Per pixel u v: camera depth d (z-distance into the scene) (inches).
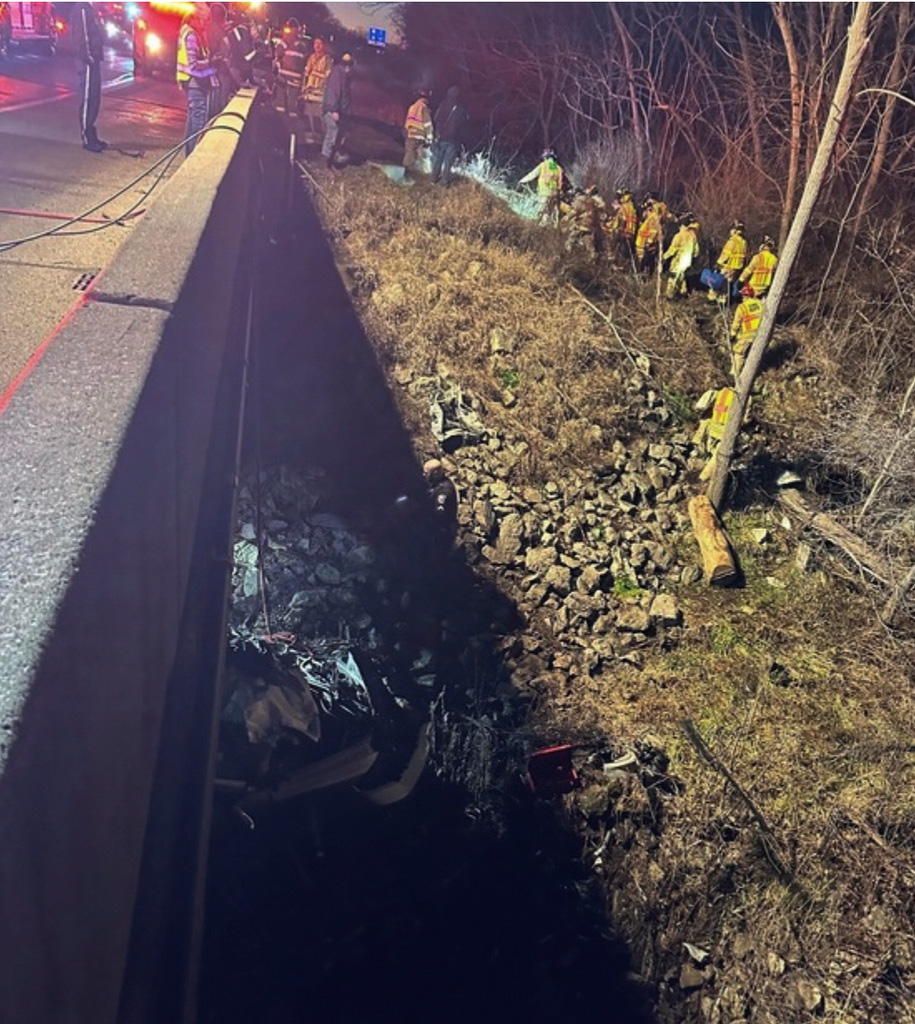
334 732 252.5
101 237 359.6
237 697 236.7
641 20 908.6
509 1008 223.8
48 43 1038.4
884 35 695.7
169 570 148.3
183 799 141.3
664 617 358.9
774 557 410.0
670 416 487.8
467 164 821.9
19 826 65.2
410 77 1322.6
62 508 91.7
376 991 211.3
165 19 997.8
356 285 512.1
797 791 290.8
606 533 403.5
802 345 556.7
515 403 459.2
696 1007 242.8
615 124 940.0
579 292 568.1
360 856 236.1
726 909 259.1
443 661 319.0
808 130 668.7
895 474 417.4
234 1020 190.1
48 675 73.2
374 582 335.9
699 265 612.1
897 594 370.9
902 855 270.5
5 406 110.2
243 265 394.6
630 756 294.0
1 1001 61.9
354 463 391.5
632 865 270.1
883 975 243.6
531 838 268.7
